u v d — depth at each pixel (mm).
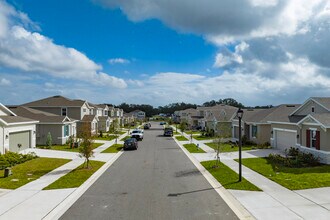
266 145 31719
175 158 26203
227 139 40750
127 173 19234
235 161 23078
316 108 26438
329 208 11180
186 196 13508
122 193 14141
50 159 24891
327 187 14062
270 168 19719
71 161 23953
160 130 72375
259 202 12258
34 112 40406
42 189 14859
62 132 37594
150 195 13742
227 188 14750
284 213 10820
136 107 180750
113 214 11133
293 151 24469
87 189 14945
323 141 21766
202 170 20078
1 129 25250
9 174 18000
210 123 56594
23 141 30594
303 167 20234
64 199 13133
